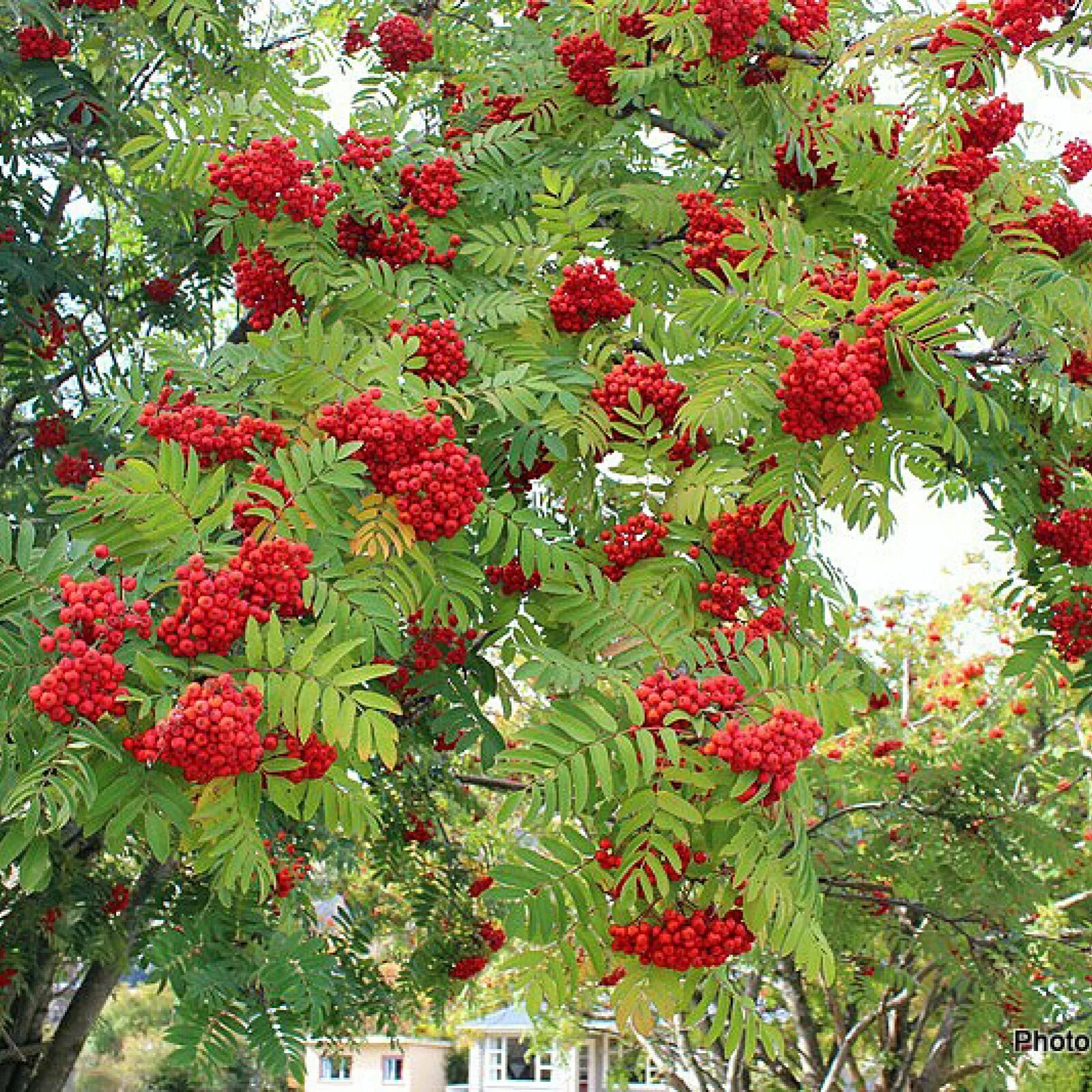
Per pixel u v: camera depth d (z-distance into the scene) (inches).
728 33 214.2
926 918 370.9
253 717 114.6
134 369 159.2
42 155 287.4
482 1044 1284.4
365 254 209.3
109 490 126.6
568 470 193.2
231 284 306.2
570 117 243.4
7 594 120.6
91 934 255.8
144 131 270.7
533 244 202.4
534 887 132.6
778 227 180.9
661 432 185.5
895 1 237.0
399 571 147.1
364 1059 1456.7
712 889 136.1
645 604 159.3
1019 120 226.7
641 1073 967.6
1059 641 231.5
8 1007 275.9
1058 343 184.7
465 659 196.5
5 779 112.4
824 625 191.8
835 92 245.8
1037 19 209.3
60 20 247.8
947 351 192.5
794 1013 538.6
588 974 140.7
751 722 135.3
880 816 385.1
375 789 321.7
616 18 230.2
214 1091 673.0
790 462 161.0
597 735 132.8
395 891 407.5
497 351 189.6
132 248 392.2
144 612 120.3
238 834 121.1
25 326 275.3
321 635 121.0
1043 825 367.6
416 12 319.3
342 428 144.4
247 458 148.6
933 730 565.3
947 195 217.3
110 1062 1090.1
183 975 207.8
